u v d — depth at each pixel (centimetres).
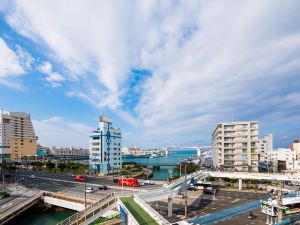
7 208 5644
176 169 15225
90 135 12538
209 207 5672
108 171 12262
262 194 7162
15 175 11700
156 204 5691
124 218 3725
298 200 5456
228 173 8112
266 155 16475
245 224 4469
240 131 10712
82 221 3853
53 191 7188
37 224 5216
